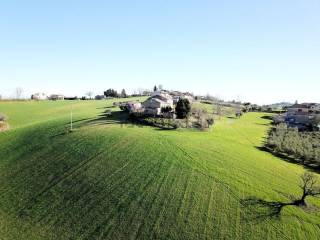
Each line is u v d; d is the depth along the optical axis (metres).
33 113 136.38
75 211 50.38
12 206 53.28
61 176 61.03
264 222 46.59
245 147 81.19
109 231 45.34
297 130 112.81
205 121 98.19
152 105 99.62
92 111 130.38
